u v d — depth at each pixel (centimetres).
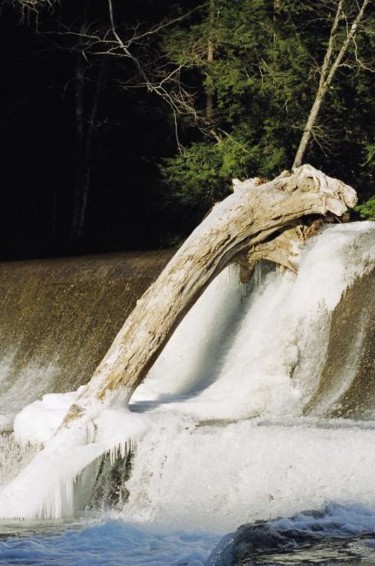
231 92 3556
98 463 1461
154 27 3725
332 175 3628
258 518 1297
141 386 1756
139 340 1573
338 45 3384
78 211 3819
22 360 2144
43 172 4009
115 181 3997
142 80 3791
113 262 2158
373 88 3531
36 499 1416
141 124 3944
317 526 1091
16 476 1569
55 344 2108
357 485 1252
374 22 3316
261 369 1653
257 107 3491
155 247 3819
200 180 3503
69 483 1436
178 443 1420
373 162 3450
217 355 1788
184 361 1814
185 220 3731
